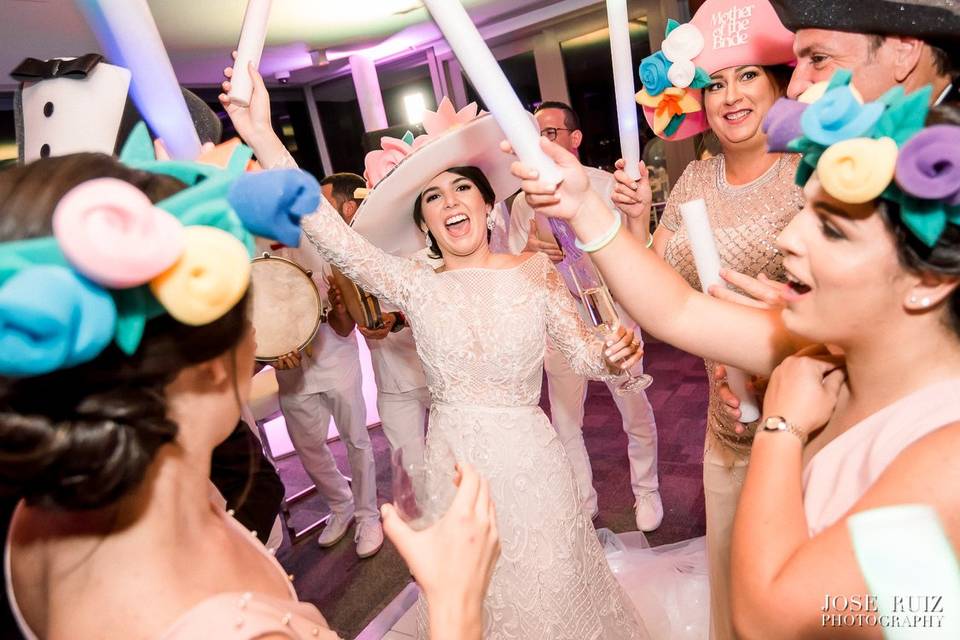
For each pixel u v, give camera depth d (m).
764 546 0.81
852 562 0.73
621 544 2.68
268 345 2.75
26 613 0.78
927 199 0.71
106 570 0.69
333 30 5.92
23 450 0.56
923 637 0.70
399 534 0.81
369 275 1.93
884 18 1.22
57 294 0.51
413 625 2.60
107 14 1.07
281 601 0.76
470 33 0.95
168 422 0.65
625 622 1.96
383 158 2.10
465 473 0.86
